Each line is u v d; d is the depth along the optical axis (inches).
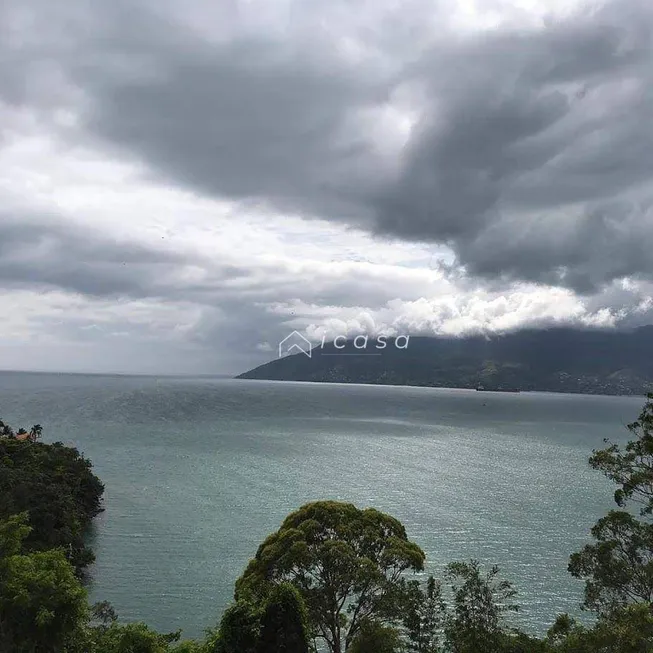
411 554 1354.6
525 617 2178.9
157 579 2696.9
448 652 1282.0
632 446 1268.5
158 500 4141.2
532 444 7416.3
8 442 4416.8
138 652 1223.5
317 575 1316.4
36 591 1132.5
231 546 3149.6
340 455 6225.4
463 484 4694.9
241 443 7160.4
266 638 973.8
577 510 3848.4
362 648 1231.5
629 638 991.0
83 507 3686.0
